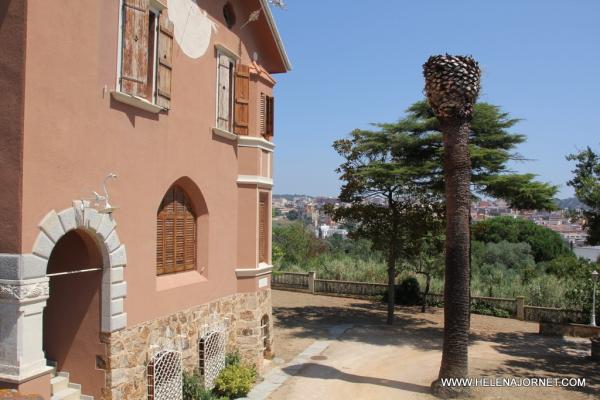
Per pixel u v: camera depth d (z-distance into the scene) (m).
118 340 9.58
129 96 9.62
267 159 15.59
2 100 7.65
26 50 7.57
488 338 20.03
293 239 41.59
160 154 10.95
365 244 42.81
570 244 45.56
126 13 9.58
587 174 18.75
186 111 11.93
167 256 11.91
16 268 7.52
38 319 7.85
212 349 12.80
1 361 7.62
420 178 20.33
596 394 12.70
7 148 7.61
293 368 15.07
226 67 13.77
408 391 13.00
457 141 12.82
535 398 12.33
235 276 14.48
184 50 11.82
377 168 19.81
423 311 25.31
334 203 23.36
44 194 7.94
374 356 16.58
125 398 9.72
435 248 23.69
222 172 13.70
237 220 14.60
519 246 39.25
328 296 29.50
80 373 9.52
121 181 9.71
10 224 7.57
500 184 19.45
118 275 9.57
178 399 11.16
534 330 21.88
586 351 17.91
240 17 14.60
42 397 7.41
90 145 8.89
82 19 8.67
